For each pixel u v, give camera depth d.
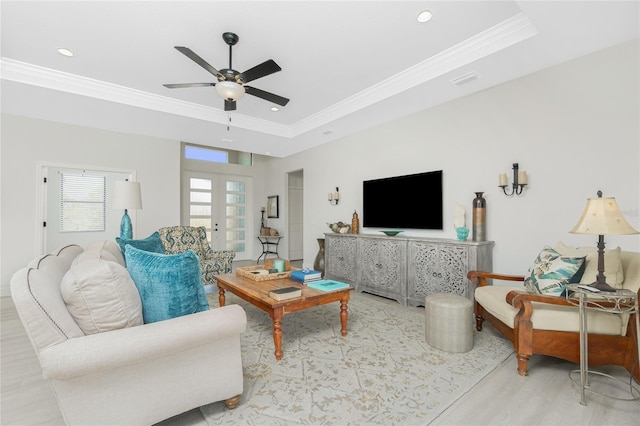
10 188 4.14
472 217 3.39
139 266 1.56
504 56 2.62
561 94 2.79
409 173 4.16
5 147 4.10
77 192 4.70
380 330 2.86
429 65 2.99
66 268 1.83
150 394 1.39
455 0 2.12
